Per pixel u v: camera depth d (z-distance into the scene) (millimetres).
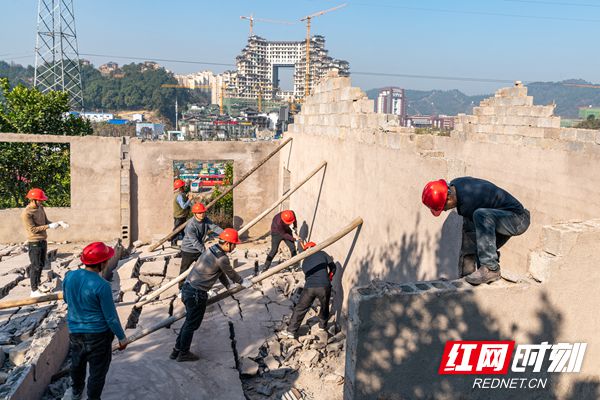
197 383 5676
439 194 3576
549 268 3260
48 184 16734
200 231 8398
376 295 3158
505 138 13195
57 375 5938
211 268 5941
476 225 3389
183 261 8352
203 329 7199
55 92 17375
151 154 12508
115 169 12203
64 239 12109
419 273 5449
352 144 7816
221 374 5910
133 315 7887
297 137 11570
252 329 7348
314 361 6543
